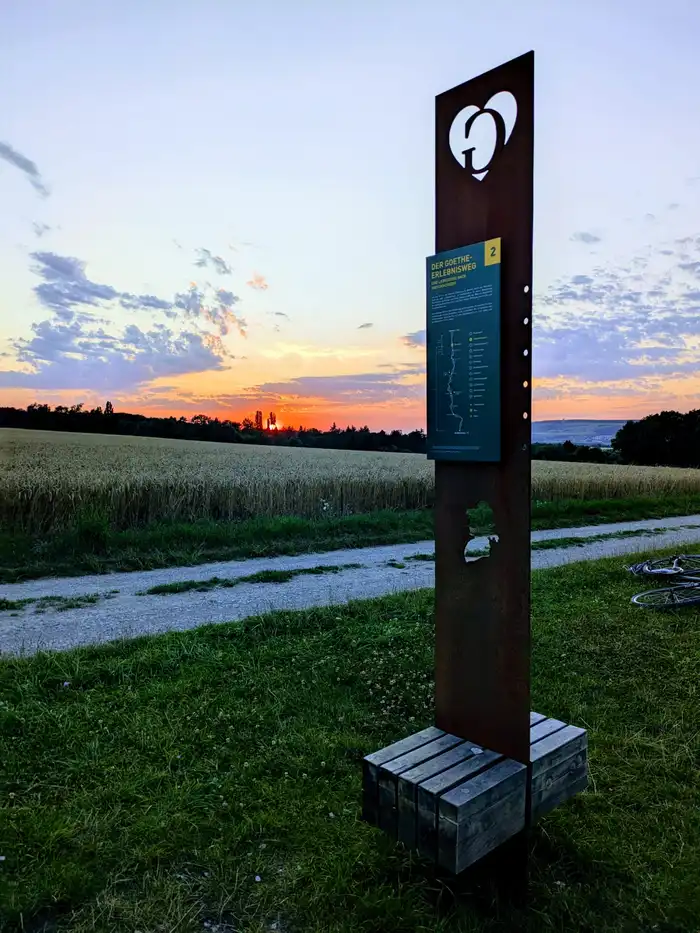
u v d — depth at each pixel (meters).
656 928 2.38
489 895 2.48
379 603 7.07
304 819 3.06
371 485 16.59
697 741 3.89
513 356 2.41
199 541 11.68
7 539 11.03
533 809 2.52
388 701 4.58
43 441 36.62
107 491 12.87
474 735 2.67
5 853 2.74
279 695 4.54
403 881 2.61
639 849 2.86
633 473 27.05
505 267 2.43
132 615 7.18
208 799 3.21
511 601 2.47
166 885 2.56
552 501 20.81
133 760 3.57
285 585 8.88
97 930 2.34
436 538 2.79
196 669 4.96
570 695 4.67
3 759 3.55
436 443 2.71
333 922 2.40
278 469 17.78
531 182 2.32
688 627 6.38
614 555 11.73
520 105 2.35
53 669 4.85
